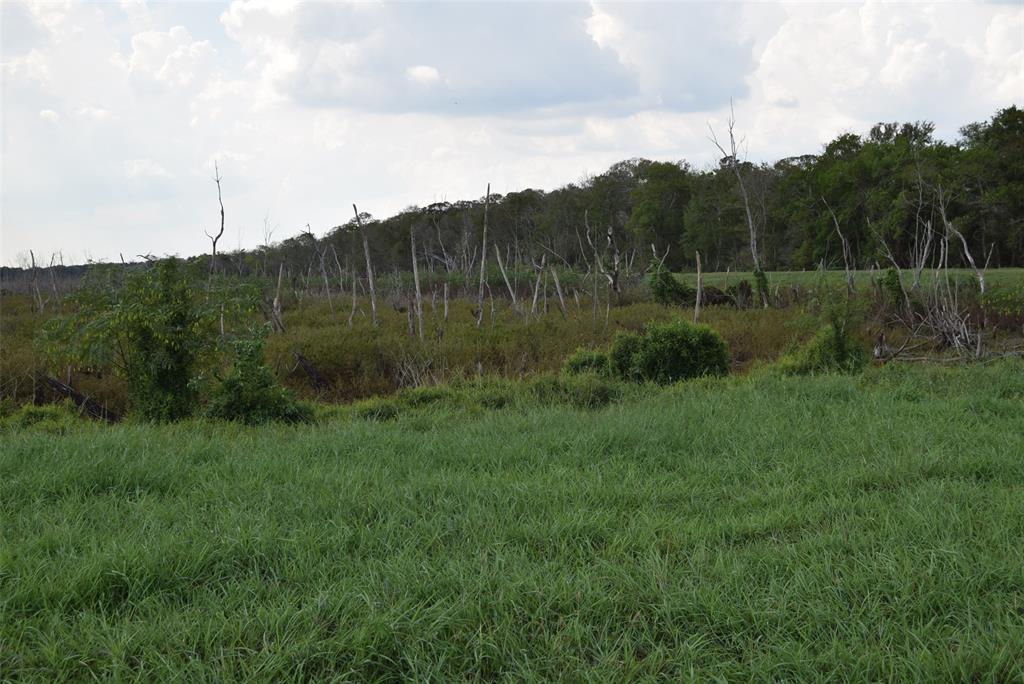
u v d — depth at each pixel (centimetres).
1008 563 420
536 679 334
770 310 2522
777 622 375
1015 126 4044
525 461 696
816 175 5241
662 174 6238
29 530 492
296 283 4509
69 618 383
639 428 796
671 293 3009
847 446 710
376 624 361
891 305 2141
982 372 1099
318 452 750
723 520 515
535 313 2516
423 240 6269
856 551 443
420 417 986
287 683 328
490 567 433
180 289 1141
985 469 623
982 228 3747
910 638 354
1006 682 327
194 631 365
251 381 1063
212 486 605
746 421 837
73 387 1477
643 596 401
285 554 455
